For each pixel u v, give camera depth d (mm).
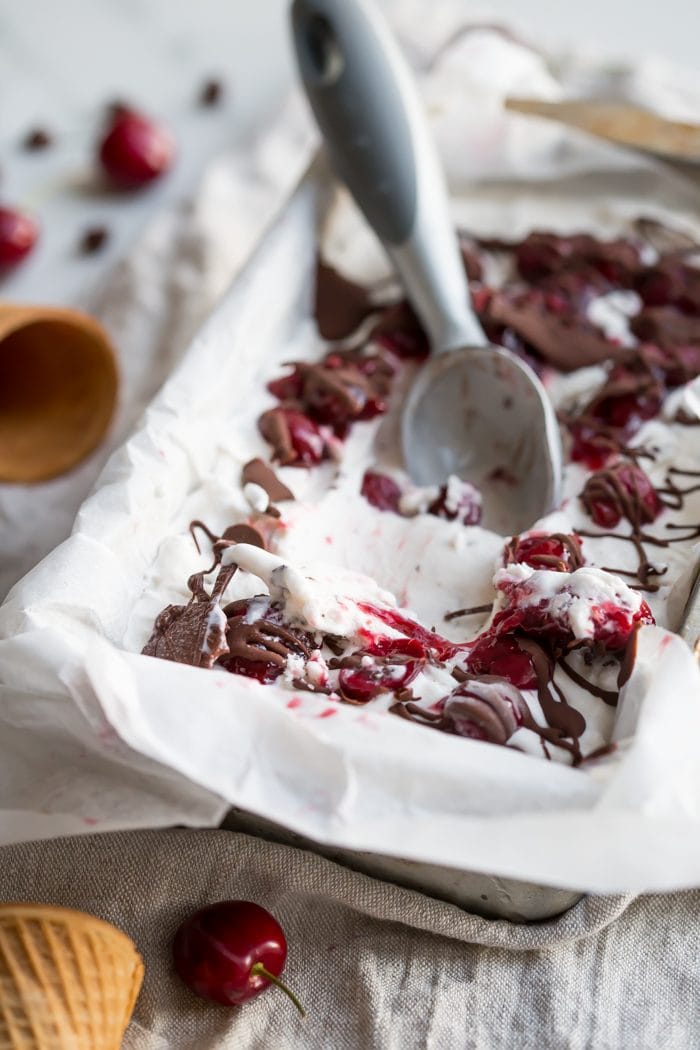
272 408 514
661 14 701
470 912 449
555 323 540
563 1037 438
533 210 589
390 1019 441
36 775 437
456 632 459
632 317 546
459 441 511
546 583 438
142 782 428
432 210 521
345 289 554
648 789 392
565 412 519
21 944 417
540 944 439
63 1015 413
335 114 520
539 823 393
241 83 691
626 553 472
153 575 467
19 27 700
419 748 405
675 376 519
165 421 489
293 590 439
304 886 449
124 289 625
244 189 648
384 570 477
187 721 412
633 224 585
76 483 587
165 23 705
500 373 505
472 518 492
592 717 429
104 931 425
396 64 522
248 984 438
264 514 480
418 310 527
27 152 670
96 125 677
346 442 508
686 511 484
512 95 601
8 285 635
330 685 436
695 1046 437
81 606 446
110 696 413
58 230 651
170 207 649
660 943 452
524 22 695
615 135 576
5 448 570
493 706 420
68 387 579
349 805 402
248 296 522
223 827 460
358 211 567
